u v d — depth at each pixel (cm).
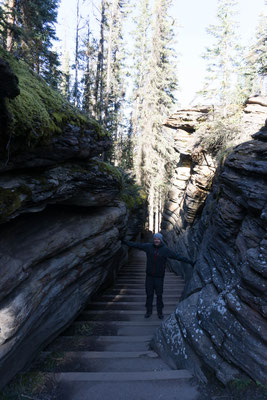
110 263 660
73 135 355
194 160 1074
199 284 499
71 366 360
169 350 389
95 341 448
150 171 2116
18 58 338
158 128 2125
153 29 2141
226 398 277
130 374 329
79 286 478
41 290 328
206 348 340
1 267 276
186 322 396
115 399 283
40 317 338
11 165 279
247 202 427
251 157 486
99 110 1595
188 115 1186
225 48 1297
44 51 855
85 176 404
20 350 308
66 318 428
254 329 298
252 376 284
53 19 916
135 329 507
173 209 1405
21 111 248
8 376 291
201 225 841
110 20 1608
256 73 1328
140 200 1223
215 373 312
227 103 1007
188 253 973
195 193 997
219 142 886
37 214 411
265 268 306
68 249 416
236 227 470
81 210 502
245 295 324
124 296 717
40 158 314
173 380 320
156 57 2122
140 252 1970
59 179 351
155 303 661
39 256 334
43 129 280
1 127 231
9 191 269
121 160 2312
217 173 734
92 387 303
